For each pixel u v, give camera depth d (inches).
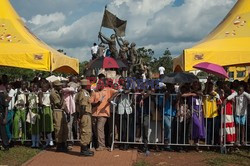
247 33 416.8
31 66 394.3
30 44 410.3
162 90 382.0
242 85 382.9
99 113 366.0
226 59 384.8
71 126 393.7
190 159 331.3
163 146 377.4
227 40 410.9
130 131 378.6
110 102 367.6
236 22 447.2
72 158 331.0
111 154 349.4
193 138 363.3
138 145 391.2
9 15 459.8
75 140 396.2
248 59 382.9
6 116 352.5
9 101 358.9
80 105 339.6
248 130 380.2
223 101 362.9
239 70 699.4
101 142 369.4
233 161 320.5
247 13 451.5
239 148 385.1
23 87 407.5
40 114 381.4
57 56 426.0
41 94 378.3
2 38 420.5
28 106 382.6
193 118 361.4
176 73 363.3
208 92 368.8
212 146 371.9
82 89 345.7
